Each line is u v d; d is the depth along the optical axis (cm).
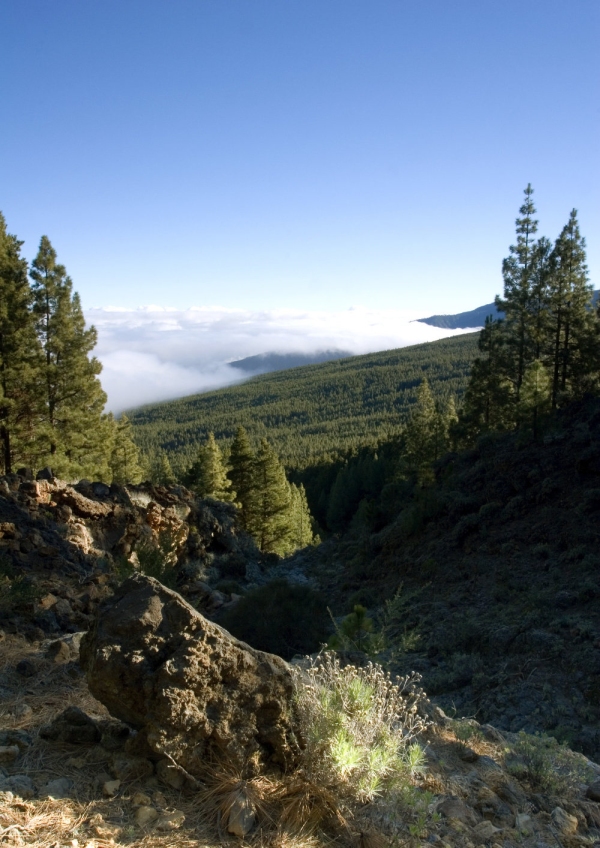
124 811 323
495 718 1073
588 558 1688
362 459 8250
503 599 1656
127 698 354
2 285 2572
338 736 352
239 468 4838
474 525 2241
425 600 1864
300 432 18325
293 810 338
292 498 6028
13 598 798
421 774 414
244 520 4812
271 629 1367
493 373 3541
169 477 6469
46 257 2723
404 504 3188
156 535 2092
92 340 2836
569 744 928
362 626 855
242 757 356
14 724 421
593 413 2464
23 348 2594
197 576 2216
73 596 1068
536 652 1260
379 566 2433
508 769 469
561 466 2264
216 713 358
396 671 1277
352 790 355
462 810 382
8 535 1330
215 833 317
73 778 350
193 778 346
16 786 328
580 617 1363
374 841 329
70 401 2784
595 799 448
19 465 2698
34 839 285
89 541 1705
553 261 3062
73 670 531
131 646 361
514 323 3406
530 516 2123
